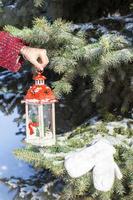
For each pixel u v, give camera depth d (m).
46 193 2.44
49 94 1.98
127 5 2.87
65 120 2.72
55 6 2.84
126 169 2.10
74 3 2.88
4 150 2.96
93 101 2.55
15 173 2.70
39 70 1.94
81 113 2.75
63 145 2.26
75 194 2.12
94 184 2.00
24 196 2.44
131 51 2.20
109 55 2.13
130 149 2.17
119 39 2.22
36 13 2.90
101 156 2.03
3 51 1.84
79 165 2.02
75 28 2.60
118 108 2.68
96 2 2.90
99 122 2.51
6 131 3.16
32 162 2.16
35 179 2.60
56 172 2.08
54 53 2.30
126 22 2.63
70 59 2.21
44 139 2.00
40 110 1.96
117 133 2.37
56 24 2.27
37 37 2.20
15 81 3.19
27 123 2.00
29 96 1.97
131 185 2.07
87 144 2.23
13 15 2.97
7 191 2.51
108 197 2.05
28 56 1.86
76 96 2.83
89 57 2.15
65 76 2.30
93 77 2.27
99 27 2.61
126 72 2.47
